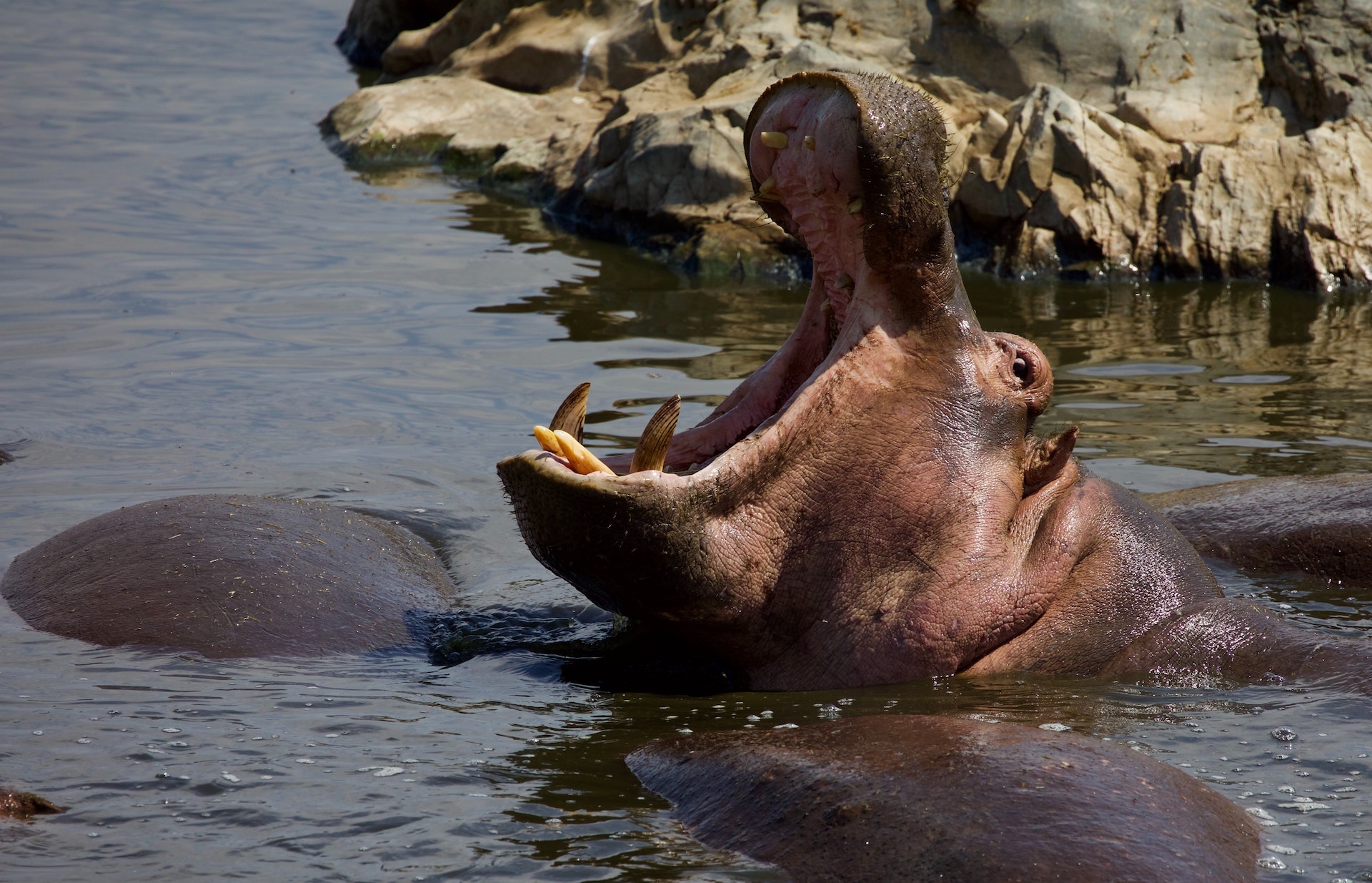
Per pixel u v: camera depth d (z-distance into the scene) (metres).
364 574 22.94
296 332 40.09
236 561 22.05
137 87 80.69
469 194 60.34
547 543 17.97
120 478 28.52
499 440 31.62
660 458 18.25
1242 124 53.09
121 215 53.69
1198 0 55.03
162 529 23.11
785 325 41.88
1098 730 17.55
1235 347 40.56
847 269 19.89
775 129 19.48
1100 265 50.25
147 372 36.12
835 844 13.70
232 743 16.91
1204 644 20.09
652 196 53.22
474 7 74.81
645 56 65.56
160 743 16.83
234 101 77.62
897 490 19.81
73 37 95.50
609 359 38.00
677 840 14.44
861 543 19.77
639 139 54.69
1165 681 19.72
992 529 20.23
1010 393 20.67
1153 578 21.03
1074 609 20.59
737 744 16.00
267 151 66.31
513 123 65.44
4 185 57.53
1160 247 50.41
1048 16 55.28
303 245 50.66
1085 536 21.05
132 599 21.17
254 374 36.25
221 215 54.66
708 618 19.19
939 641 19.77
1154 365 38.59
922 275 19.77
